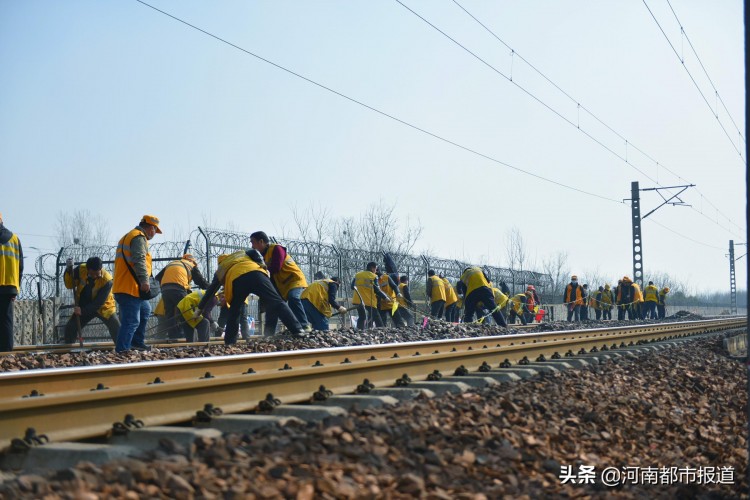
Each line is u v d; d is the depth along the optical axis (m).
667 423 8.72
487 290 21.48
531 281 36.59
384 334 17.39
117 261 12.77
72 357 11.93
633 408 9.00
